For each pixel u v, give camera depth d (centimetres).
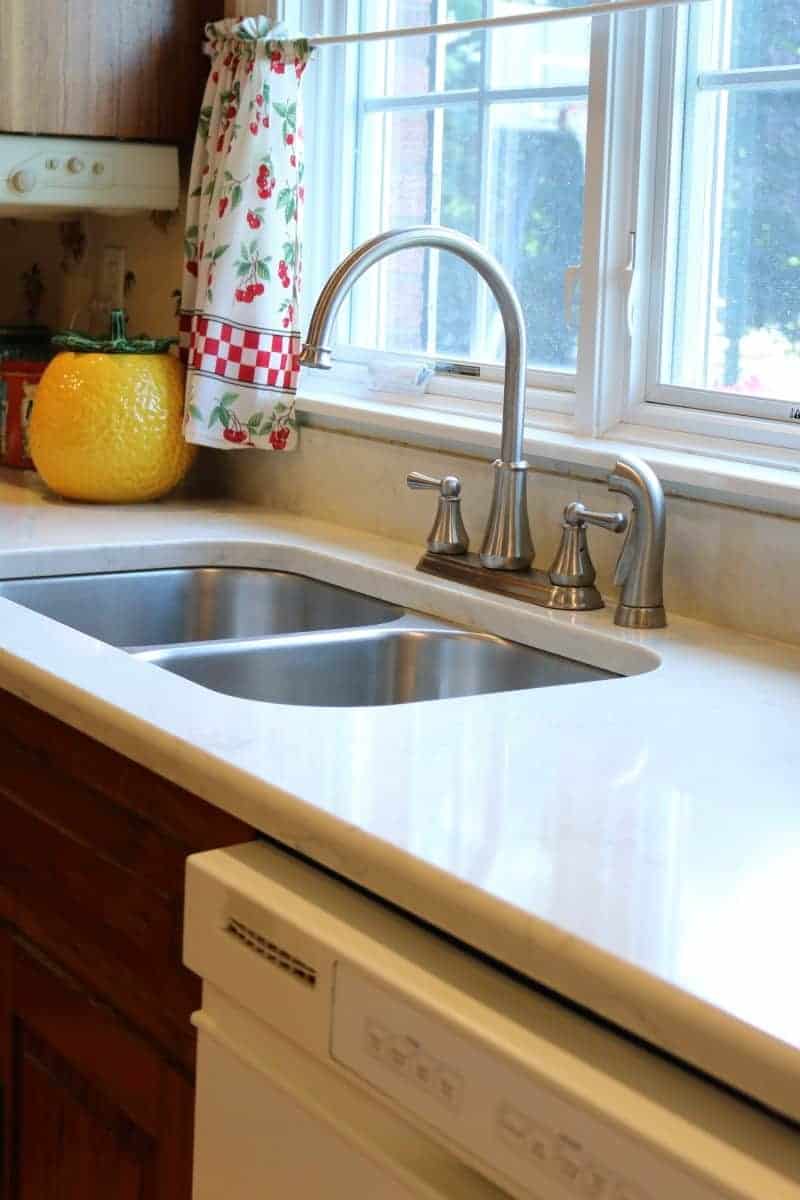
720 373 173
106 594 191
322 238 226
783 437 162
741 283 170
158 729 117
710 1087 79
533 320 199
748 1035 73
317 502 217
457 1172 91
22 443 249
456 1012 86
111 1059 132
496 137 202
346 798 102
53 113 222
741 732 123
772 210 166
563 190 193
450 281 211
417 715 124
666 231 175
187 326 228
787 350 165
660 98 174
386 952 93
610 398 180
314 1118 98
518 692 133
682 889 89
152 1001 125
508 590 171
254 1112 104
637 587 159
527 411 194
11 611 158
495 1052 84
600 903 87
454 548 181
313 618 193
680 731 122
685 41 172
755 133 167
